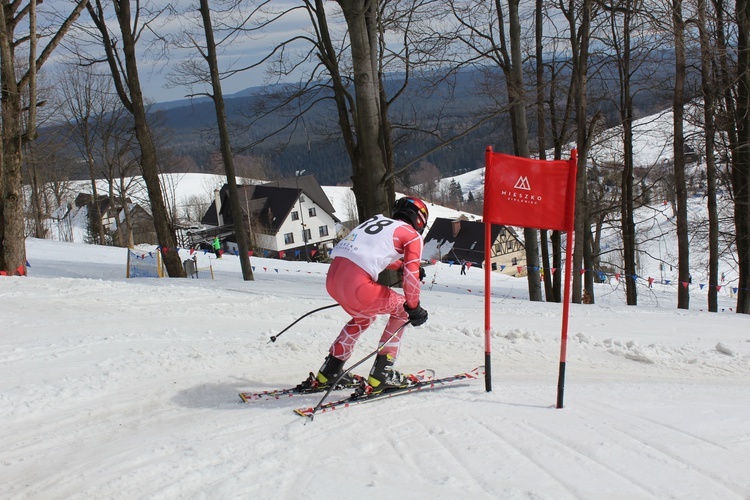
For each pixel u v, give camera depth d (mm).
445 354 6316
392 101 15727
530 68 17109
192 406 4504
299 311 8391
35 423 4141
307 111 15211
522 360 6211
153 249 31844
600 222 21750
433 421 3867
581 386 4910
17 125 12703
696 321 9219
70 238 57531
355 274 4176
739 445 3320
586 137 15625
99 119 38531
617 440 3430
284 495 2852
